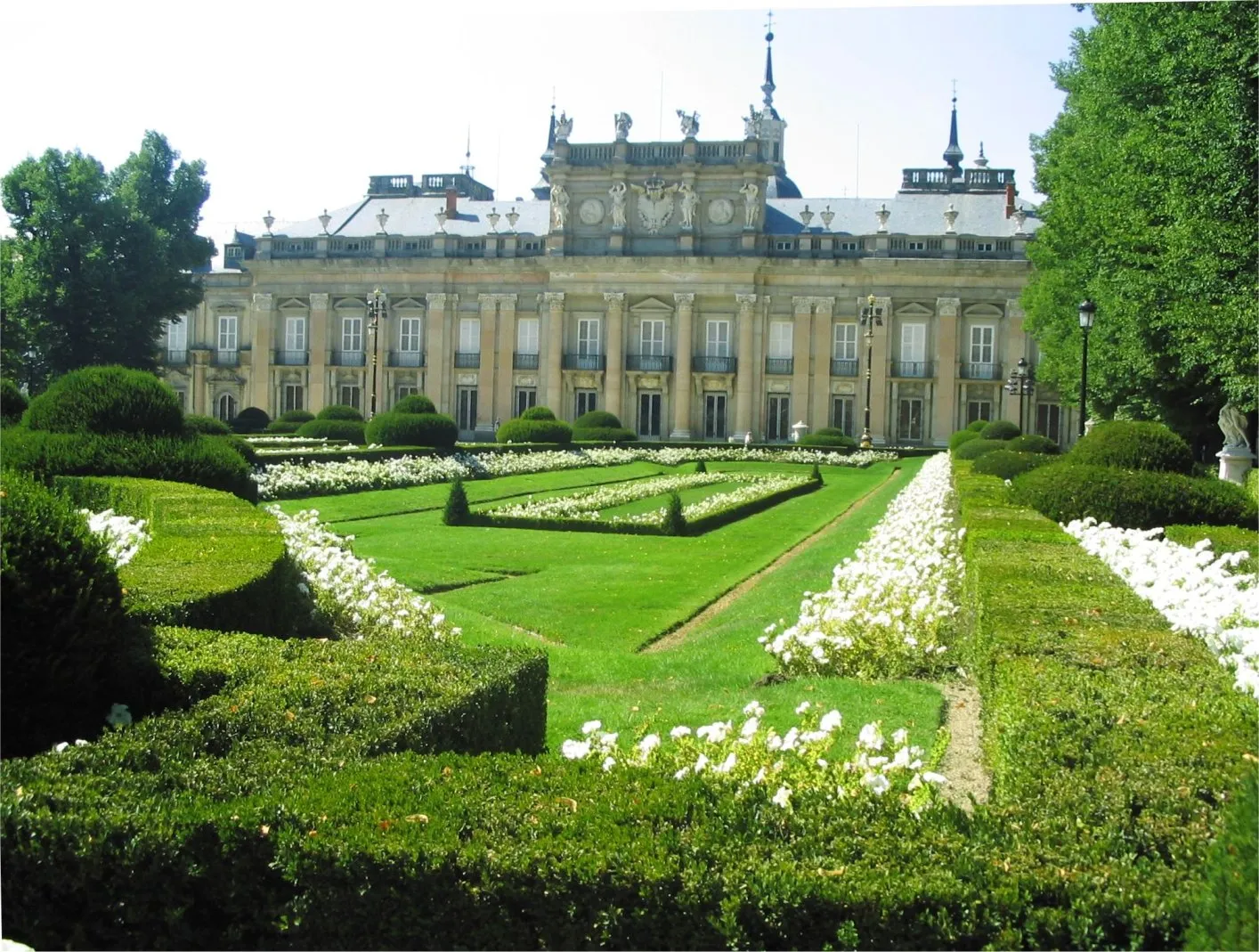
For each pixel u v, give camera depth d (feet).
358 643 25.63
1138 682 20.57
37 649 21.93
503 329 222.89
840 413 214.48
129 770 16.71
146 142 199.82
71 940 14.79
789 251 215.72
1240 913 11.82
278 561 34.45
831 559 64.59
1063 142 128.26
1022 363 200.23
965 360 210.18
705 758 18.44
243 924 14.85
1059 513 60.95
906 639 35.68
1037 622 26.00
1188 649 23.39
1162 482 60.08
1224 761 16.07
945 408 209.46
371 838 14.46
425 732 20.01
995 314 208.85
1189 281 75.36
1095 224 106.32
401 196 244.83
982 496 61.87
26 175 179.73
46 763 16.72
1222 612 27.32
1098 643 23.81
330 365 227.61
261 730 19.17
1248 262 71.87
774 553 70.18
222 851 14.82
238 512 45.57
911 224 217.97
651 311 217.56
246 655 23.66
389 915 14.25
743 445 186.29
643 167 217.77
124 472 61.67
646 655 40.40
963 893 13.08
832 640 35.63
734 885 13.55
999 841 14.21
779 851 14.11
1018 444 116.98
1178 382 101.19
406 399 151.84
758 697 33.09
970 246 210.59
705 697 33.68
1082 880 13.16
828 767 19.39
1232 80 71.26
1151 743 16.96
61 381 66.33
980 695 28.68
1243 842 12.38
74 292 178.19
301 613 37.17
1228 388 78.38
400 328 226.79
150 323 192.13
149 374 68.69
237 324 235.61
